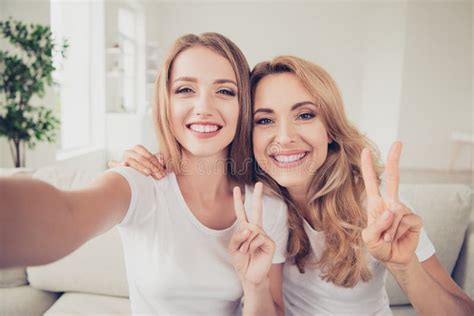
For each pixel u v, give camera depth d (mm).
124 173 590
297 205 804
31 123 1856
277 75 711
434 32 4016
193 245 646
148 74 4145
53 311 957
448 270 942
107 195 519
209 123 624
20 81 1766
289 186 736
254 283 616
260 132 723
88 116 3264
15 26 1780
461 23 4035
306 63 715
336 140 752
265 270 606
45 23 2191
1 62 1725
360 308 764
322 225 761
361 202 787
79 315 936
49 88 2432
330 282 759
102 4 3291
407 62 4035
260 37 4930
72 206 431
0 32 1729
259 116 720
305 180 748
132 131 3195
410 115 4113
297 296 803
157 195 637
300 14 4891
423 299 635
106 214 496
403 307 960
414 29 4004
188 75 620
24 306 981
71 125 3234
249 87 700
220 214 709
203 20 4836
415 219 529
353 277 737
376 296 779
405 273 613
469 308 662
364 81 4902
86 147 3111
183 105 628
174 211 644
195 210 683
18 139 1821
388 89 4301
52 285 1019
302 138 713
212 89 625
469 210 964
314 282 778
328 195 758
